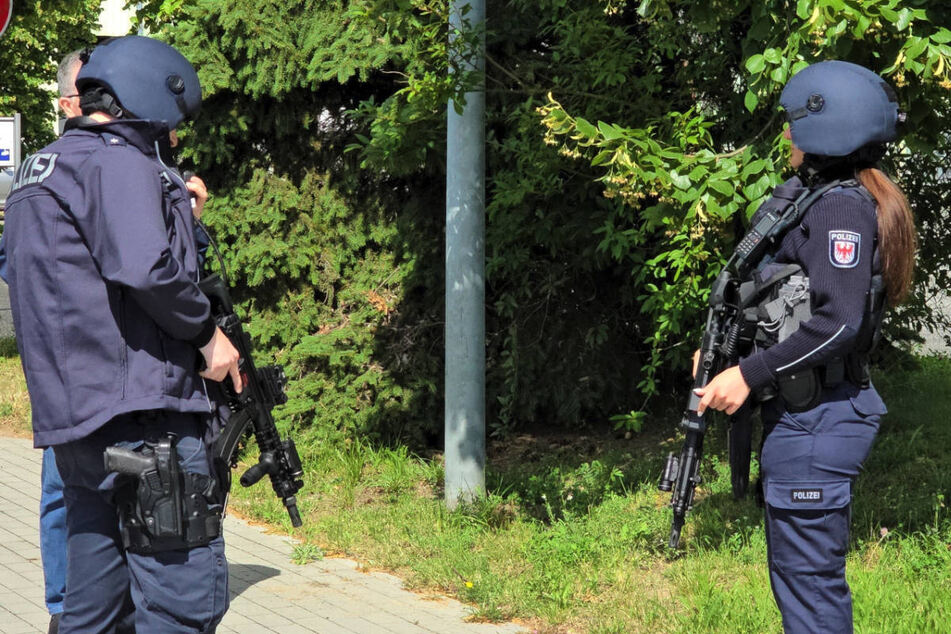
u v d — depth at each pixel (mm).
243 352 2961
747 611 4211
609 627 4215
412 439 7277
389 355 7223
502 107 6793
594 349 7277
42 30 17500
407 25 5609
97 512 2973
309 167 7242
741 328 3150
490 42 6613
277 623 4406
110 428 2742
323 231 7258
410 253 7156
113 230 2652
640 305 7301
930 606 4117
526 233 6781
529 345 7230
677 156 4457
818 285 2982
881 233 3059
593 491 6070
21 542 5484
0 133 7586
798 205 3104
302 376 7285
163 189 2807
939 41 3910
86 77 2869
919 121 4297
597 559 4977
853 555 4801
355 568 5160
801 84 3152
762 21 4391
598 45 6086
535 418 7543
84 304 2713
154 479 2691
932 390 7891
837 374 3037
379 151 6496
